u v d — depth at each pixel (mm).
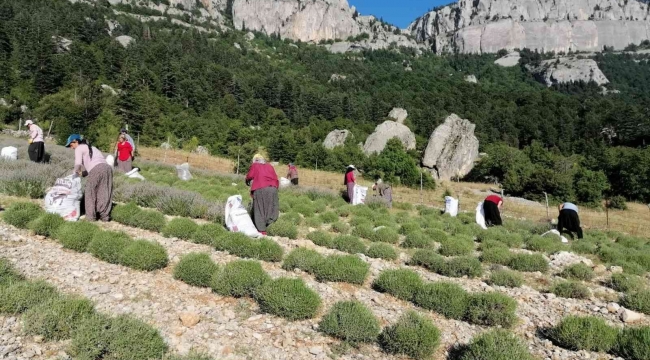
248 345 3988
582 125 81812
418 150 47844
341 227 9664
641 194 38219
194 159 33938
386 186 17734
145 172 15953
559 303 5969
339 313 4406
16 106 49344
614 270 8484
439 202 25375
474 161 43594
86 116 41031
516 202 30156
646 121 73875
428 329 4188
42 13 106375
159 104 61875
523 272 7770
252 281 4984
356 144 46969
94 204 7535
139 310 4375
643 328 4438
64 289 4613
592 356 4324
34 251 5703
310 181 28984
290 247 7316
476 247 9703
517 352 3914
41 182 9195
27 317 3723
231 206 7672
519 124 82625
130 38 117875
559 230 12617
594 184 32719
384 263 7242
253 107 80188
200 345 3883
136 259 5461
